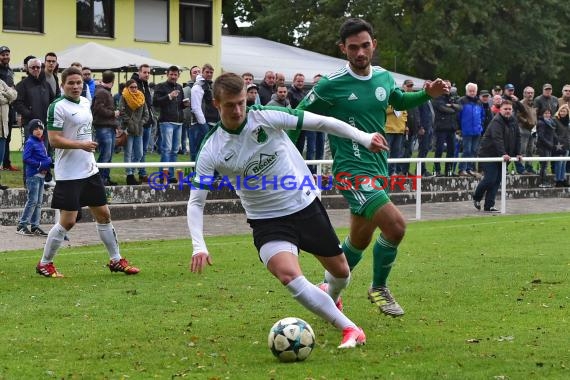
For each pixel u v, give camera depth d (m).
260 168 11.82
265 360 11.52
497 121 31.84
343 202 33.06
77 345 12.40
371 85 13.91
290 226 12.02
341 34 13.86
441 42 73.19
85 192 18.02
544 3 76.06
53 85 28.64
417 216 29.67
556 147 38.81
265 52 68.44
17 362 11.50
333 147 14.07
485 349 11.98
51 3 55.50
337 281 12.77
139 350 12.09
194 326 13.52
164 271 18.70
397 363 11.27
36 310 14.74
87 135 18.09
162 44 60.44
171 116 31.47
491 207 32.41
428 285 16.83
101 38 57.84
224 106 11.48
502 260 19.94
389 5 73.31
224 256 20.83
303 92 32.75
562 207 34.69
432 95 14.45
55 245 17.97
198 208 11.88
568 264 19.31
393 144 33.66
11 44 54.03
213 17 62.59
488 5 72.69
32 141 24.23
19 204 28.20
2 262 19.81
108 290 16.53
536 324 13.55
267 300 15.54
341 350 11.86
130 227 26.97
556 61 79.00
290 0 81.94
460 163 37.59
